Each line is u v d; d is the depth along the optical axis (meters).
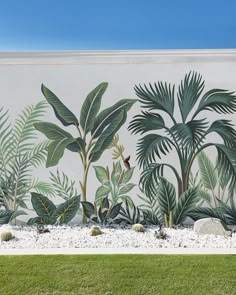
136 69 8.32
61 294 5.04
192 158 8.36
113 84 8.32
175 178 8.38
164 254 6.34
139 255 6.29
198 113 8.31
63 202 8.43
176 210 8.40
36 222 8.42
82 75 8.32
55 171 8.40
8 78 8.32
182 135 8.34
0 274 5.55
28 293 5.07
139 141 8.35
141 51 8.27
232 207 8.37
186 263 5.92
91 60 8.31
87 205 8.44
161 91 8.30
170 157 8.37
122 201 8.44
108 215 8.44
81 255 6.29
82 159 8.40
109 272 5.60
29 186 8.40
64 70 8.32
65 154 8.40
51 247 6.88
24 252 6.48
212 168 8.36
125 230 7.99
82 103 8.33
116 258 6.14
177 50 8.26
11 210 8.41
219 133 8.32
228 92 8.28
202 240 7.29
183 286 5.21
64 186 8.41
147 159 8.37
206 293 5.05
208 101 8.30
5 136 8.34
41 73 8.32
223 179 8.34
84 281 5.35
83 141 8.36
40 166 8.40
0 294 5.04
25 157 8.38
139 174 8.39
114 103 8.34
